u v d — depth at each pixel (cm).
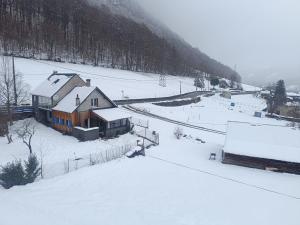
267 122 7744
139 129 4766
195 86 13438
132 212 2144
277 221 2302
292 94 14562
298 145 3756
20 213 1848
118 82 9238
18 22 10531
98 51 11894
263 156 3572
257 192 2853
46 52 10256
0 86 4709
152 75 12800
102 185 2608
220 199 2606
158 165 3316
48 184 2498
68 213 1969
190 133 5112
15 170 2427
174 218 2138
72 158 3253
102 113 4250
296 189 3012
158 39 18238
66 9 13325
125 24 17462
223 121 7012
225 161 3678
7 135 3550
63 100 4278
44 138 3872
